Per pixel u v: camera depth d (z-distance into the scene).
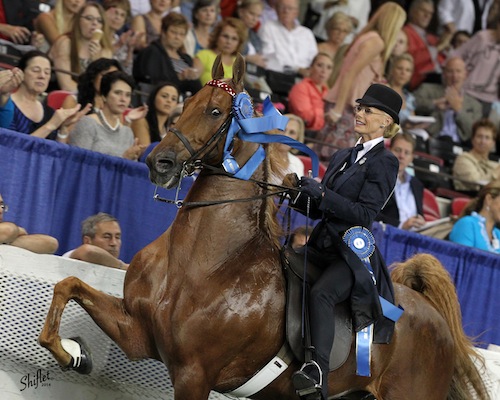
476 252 12.27
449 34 19.89
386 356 8.41
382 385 8.52
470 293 12.29
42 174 10.27
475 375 9.07
